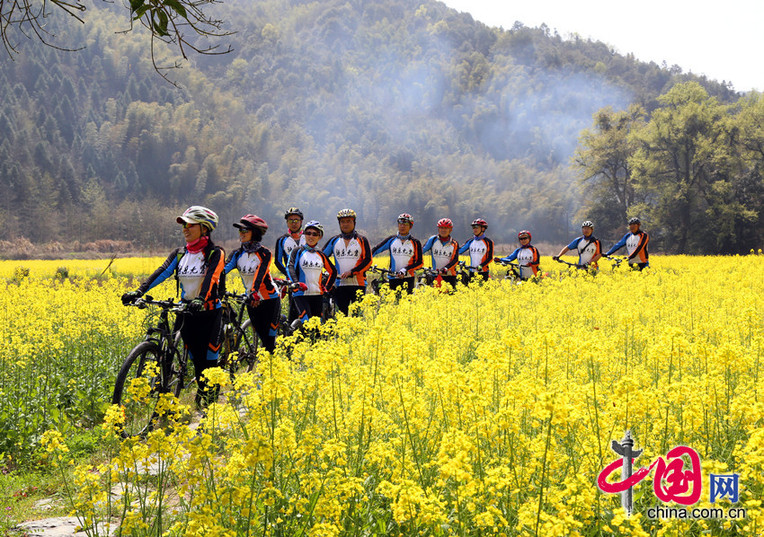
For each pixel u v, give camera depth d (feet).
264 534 10.00
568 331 23.08
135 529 10.71
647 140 249.96
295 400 14.76
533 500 10.09
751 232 247.70
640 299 32.83
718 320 24.09
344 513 10.67
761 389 12.94
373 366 15.87
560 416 9.98
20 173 574.97
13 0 11.08
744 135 243.19
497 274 72.33
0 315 36.73
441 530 9.95
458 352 21.93
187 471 10.91
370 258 32.83
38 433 20.16
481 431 11.81
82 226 547.08
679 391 12.89
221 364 24.63
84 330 33.12
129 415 19.24
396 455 11.96
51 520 13.74
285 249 32.17
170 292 50.57
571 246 57.11
